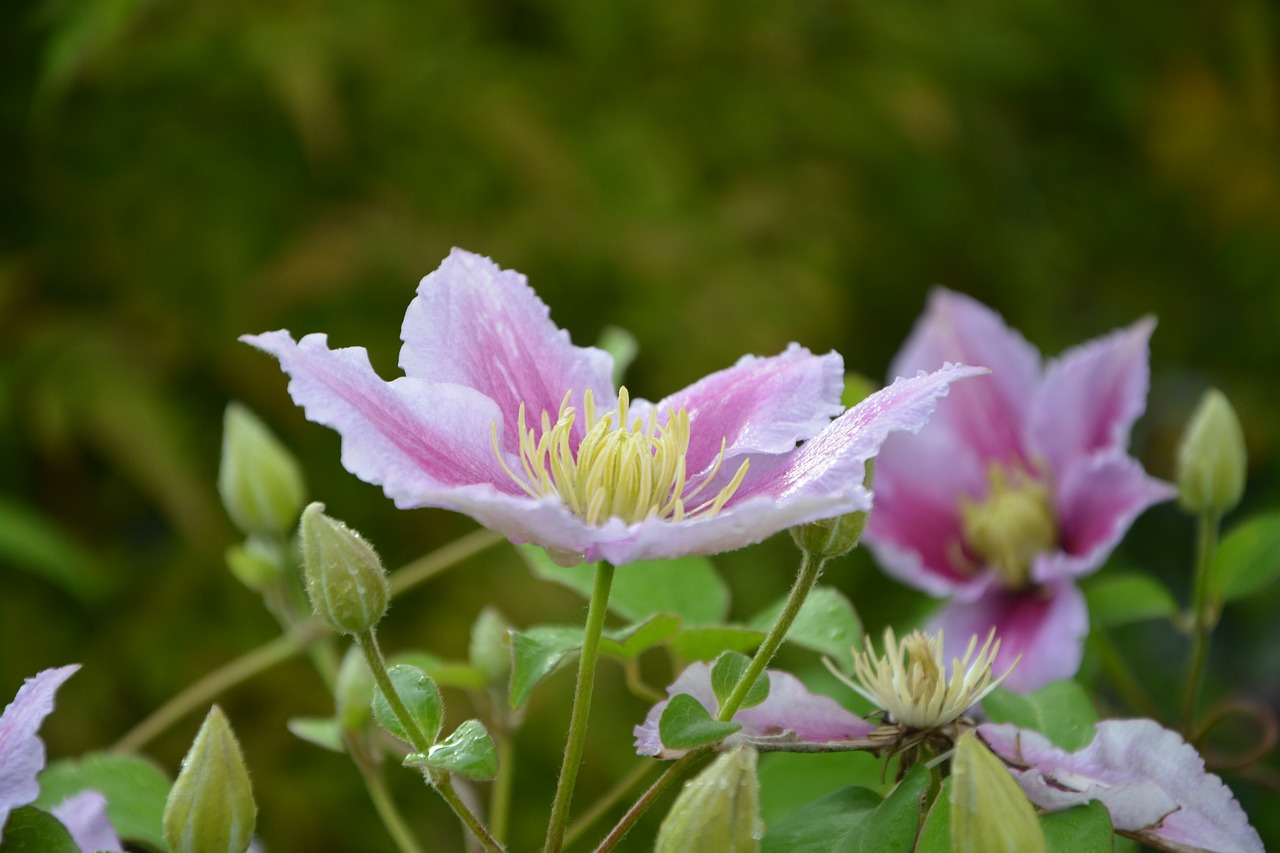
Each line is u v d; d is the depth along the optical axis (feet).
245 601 3.57
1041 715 2.24
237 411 2.60
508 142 3.78
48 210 3.84
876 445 1.99
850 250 4.03
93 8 3.52
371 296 3.69
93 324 3.73
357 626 1.99
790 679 2.12
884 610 3.67
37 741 2.02
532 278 3.71
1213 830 2.06
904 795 2.04
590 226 3.75
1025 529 2.53
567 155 3.81
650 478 2.07
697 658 2.22
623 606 2.27
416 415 2.03
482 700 2.36
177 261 3.77
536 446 2.11
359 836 3.37
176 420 3.59
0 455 3.62
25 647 3.50
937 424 2.62
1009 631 2.48
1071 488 2.54
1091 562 2.46
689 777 2.96
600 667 3.45
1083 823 2.03
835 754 2.23
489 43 4.01
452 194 3.79
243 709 3.51
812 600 2.22
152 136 3.85
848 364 4.11
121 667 3.52
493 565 3.56
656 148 3.88
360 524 3.62
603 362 2.15
